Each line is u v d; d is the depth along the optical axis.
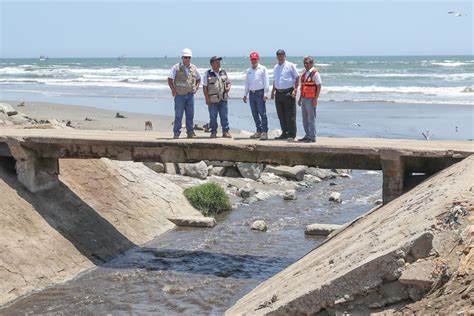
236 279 13.22
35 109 39.78
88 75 87.81
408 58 154.25
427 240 7.89
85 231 14.75
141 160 14.34
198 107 44.59
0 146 15.02
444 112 39.56
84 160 17.23
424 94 51.62
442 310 7.22
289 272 11.02
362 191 22.77
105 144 14.19
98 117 36.34
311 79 13.70
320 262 10.05
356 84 62.66
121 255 14.77
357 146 12.84
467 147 12.73
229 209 19.48
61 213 14.80
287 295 8.99
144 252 15.09
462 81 63.53
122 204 16.80
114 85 67.75
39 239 13.55
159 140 14.12
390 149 12.52
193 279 13.20
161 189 18.83
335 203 20.73
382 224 10.17
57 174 15.55
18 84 70.75
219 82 15.20
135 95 55.53
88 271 13.57
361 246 9.34
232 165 23.12
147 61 164.75
